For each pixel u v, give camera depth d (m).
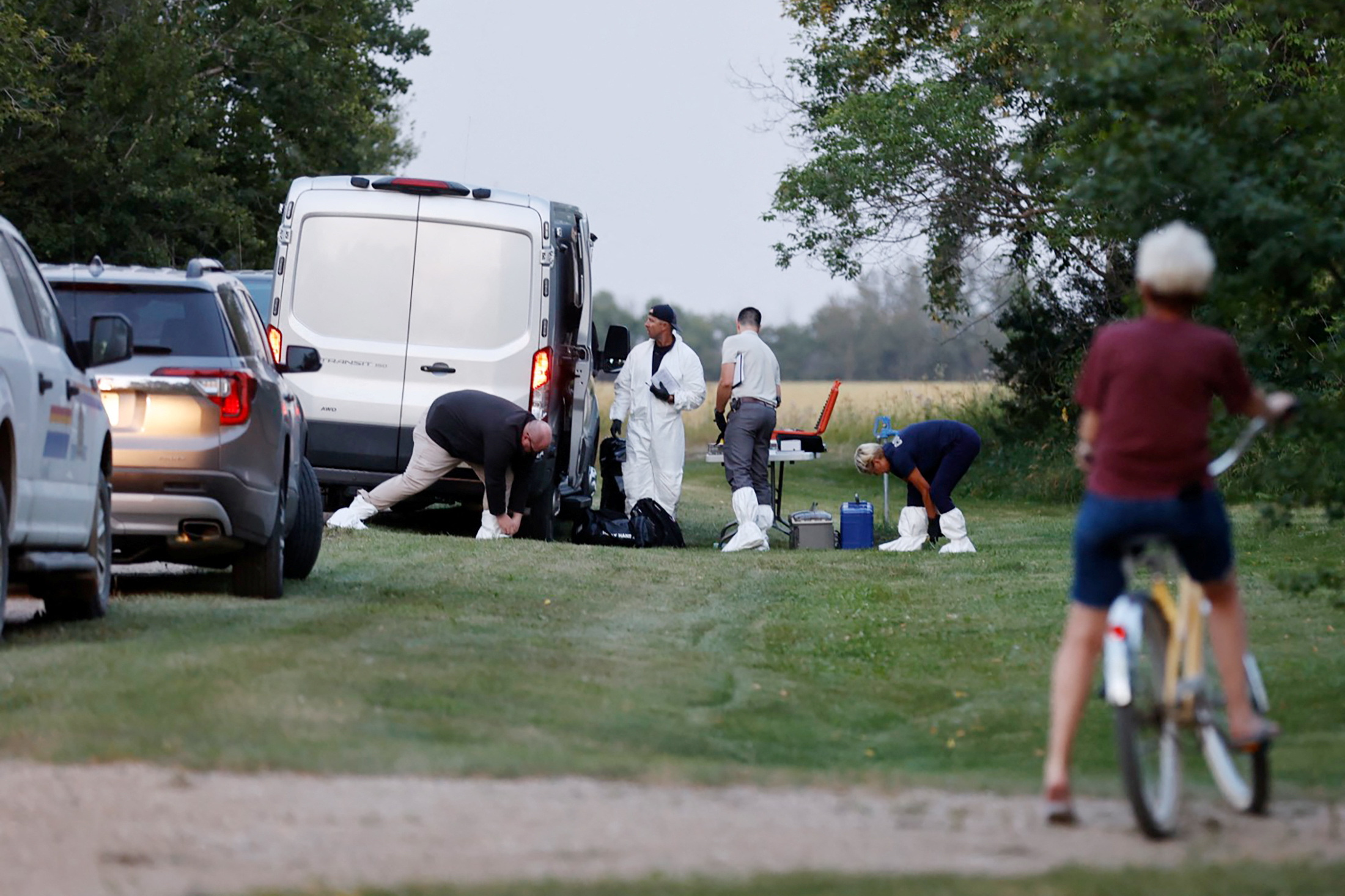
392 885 16.17
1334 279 29.14
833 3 109.25
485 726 25.14
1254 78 30.61
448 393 58.47
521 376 59.59
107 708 24.52
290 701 25.50
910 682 31.81
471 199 60.06
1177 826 19.88
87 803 19.64
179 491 37.31
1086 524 20.02
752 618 39.97
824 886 16.00
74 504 33.09
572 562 49.97
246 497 38.12
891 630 37.81
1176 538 19.73
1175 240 19.88
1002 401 111.62
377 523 65.75
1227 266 29.03
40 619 34.94
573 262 65.12
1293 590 32.47
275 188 159.50
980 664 33.50
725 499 90.44
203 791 20.42
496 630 35.47
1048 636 36.38
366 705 25.89
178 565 48.56
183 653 29.47
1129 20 34.34
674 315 64.19
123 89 133.75
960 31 95.69
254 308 44.72
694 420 144.00
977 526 74.00
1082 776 23.42
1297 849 18.58
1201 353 19.67
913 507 60.47
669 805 20.44
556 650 33.09
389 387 59.34
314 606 38.28
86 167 131.75
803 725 27.98
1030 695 30.06
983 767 24.69
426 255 59.62
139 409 37.44
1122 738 19.06
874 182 97.38
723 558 54.19
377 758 22.08
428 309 59.56
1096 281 105.88
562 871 16.98
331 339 59.53
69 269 39.28
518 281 59.78
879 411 135.25
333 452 59.28
